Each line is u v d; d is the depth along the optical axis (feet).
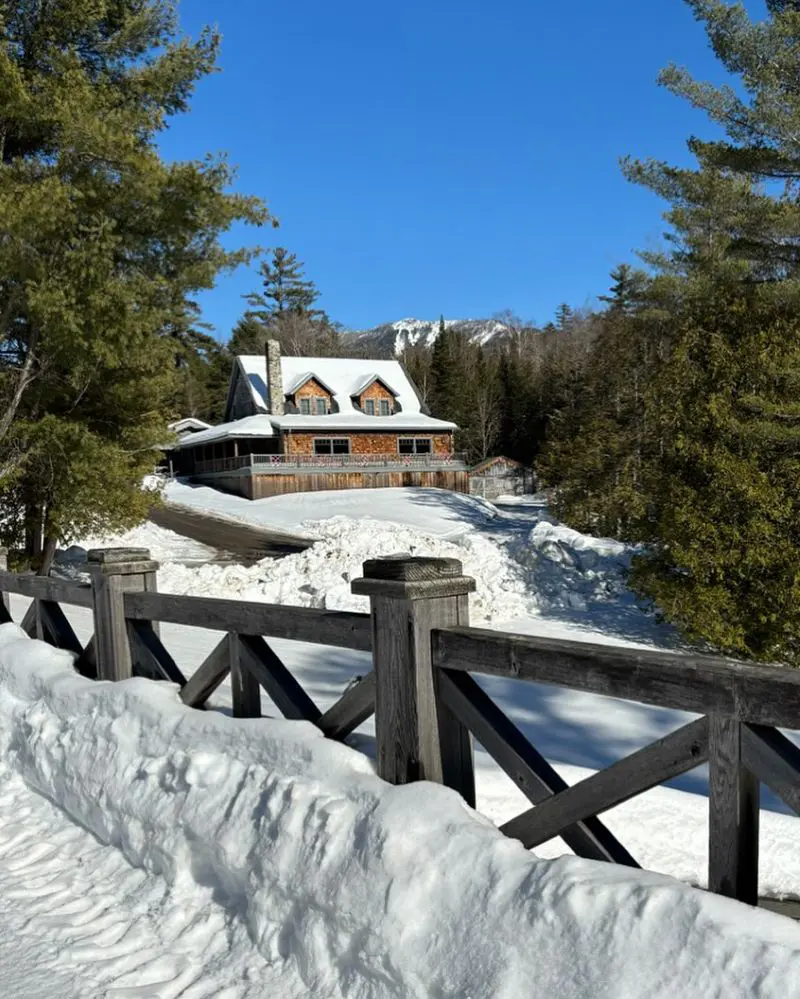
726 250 43.78
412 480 134.00
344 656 21.03
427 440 139.95
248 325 224.33
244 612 11.02
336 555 45.24
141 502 44.50
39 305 30.76
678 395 35.32
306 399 140.15
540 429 178.70
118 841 10.83
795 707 5.70
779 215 40.55
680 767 6.54
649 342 85.10
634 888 6.11
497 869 6.96
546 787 7.67
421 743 8.55
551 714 17.70
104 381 39.83
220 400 198.08
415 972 6.81
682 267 55.47
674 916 5.75
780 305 36.42
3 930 9.17
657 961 5.60
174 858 9.73
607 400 95.61
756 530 30.09
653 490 35.88
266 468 122.11
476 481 155.43
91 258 31.58
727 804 6.17
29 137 36.27
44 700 13.76
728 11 40.57
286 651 21.74
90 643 14.84
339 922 7.58
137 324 33.63
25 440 37.52
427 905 7.09
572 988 5.87
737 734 6.10
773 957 5.15
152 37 40.11
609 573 44.80
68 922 9.30
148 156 33.55
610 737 16.08
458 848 7.32
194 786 10.04
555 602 40.91
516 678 7.81
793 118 39.42
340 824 8.25
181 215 34.60
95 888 10.09
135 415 43.34
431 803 7.88
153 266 36.55
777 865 10.07
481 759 11.16
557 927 6.22
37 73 35.55
